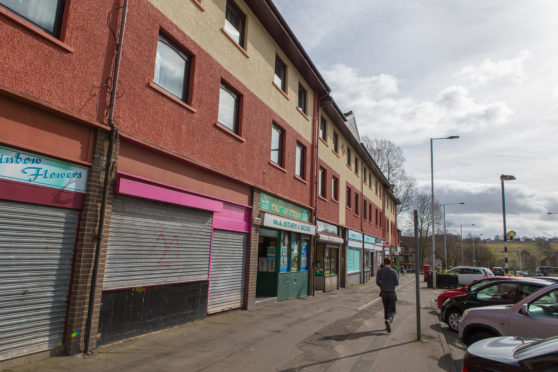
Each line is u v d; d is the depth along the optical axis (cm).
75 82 579
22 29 509
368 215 3105
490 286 890
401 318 1129
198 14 902
